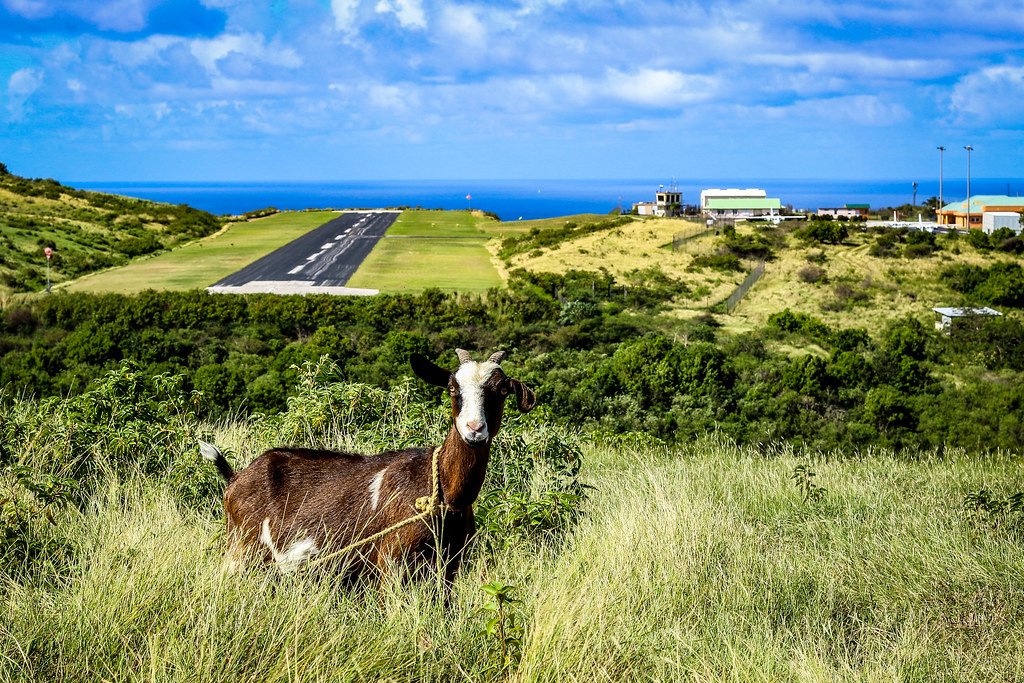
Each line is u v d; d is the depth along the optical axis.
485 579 5.35
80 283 71.44
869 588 5.80
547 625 4.42
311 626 4.32
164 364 31.42
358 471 5.35
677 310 64.81
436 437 8.70
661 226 100.94
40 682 3.84
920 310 64.88
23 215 99.44
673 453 11.93
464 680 4.20
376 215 146.12
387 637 4.32
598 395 30.36
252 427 9.84
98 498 6.68
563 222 132.75
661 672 4.37
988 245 84.88
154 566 4.77
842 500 8.33
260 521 5.34
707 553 6.07
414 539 4.90
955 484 9.20
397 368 35.19
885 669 4.48
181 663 3.94
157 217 118.12
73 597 4.42
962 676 4.48
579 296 67.62
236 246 100.75
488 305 58.03
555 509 6.38
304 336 49.22
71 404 8.83
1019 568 6.05
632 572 5.58
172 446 8.34
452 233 117.00
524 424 8.95
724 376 35.47
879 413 30.14
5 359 37.22
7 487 6.41
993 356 50.47
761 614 5.21
